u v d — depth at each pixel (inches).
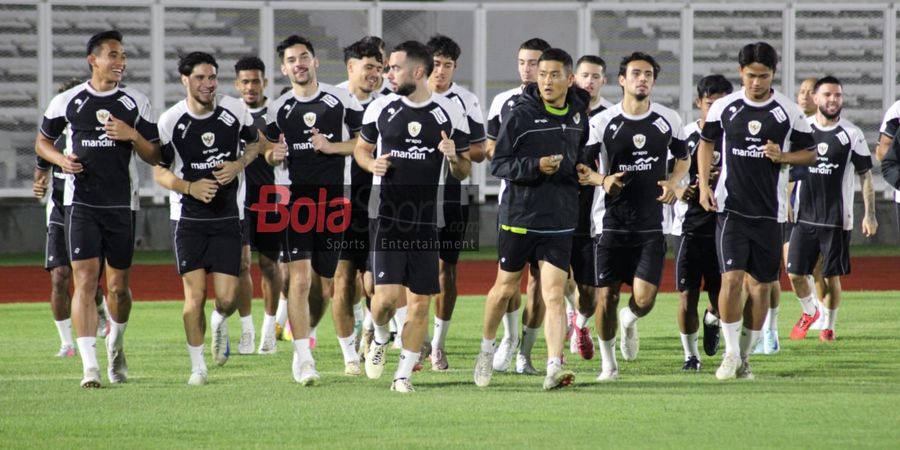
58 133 1120.8
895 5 2827.3
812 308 1491.1
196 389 1088.2
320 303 1253.1
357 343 1381.6
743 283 1207.6
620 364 1274.6
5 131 2679.6
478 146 1132.5
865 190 1505.9
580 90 1107.9
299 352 1125.7
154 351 1378.0
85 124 1106.7
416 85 1077.1
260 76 1387.8
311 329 1283.2
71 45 2810.0
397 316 1282.0
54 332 1550.2
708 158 1160.2
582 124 1094.4
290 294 1133.7
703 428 884.0
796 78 2891.2
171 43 2883.9
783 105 1133.1
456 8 2775.6
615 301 1153.4
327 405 989.8
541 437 853.8
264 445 829.2
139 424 904.3
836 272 1451.8
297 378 1126.4
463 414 944.3
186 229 1118.4
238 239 1141.1
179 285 2170.3
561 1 2883.9
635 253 1176.2
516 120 1072.2
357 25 2800.2
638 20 2844.5
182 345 1430.9
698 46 2886.3
